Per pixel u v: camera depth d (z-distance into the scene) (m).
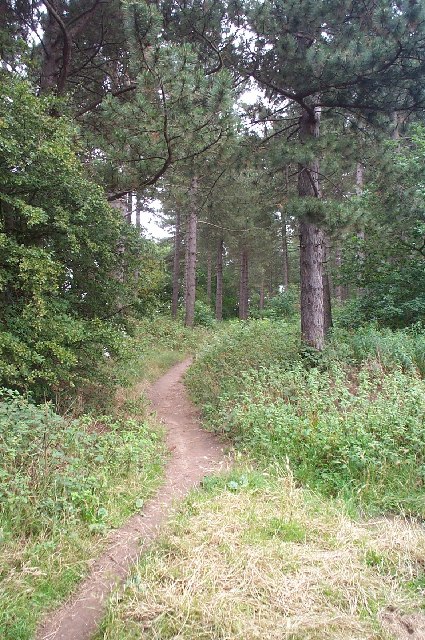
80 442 4.86
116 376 8.08
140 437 5.90
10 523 3.38
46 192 6.51
